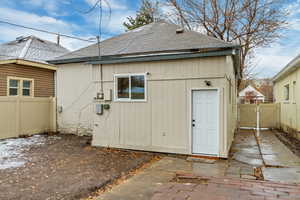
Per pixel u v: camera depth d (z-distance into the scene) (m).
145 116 7.77
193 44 7.51
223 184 4.68
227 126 7.00
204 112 7.07
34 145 8.70
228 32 17.27
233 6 16.75
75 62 11.01
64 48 17.80
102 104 8.41
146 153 7.54
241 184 4.67
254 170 5.70
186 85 7.21
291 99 11.61
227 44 6.79
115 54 8.50
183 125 7.27
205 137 7.07
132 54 8.14
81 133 11.13
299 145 8.99
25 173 5.33
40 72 12.86
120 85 8.16
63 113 11.64
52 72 13.58
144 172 5.56
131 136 7.98
